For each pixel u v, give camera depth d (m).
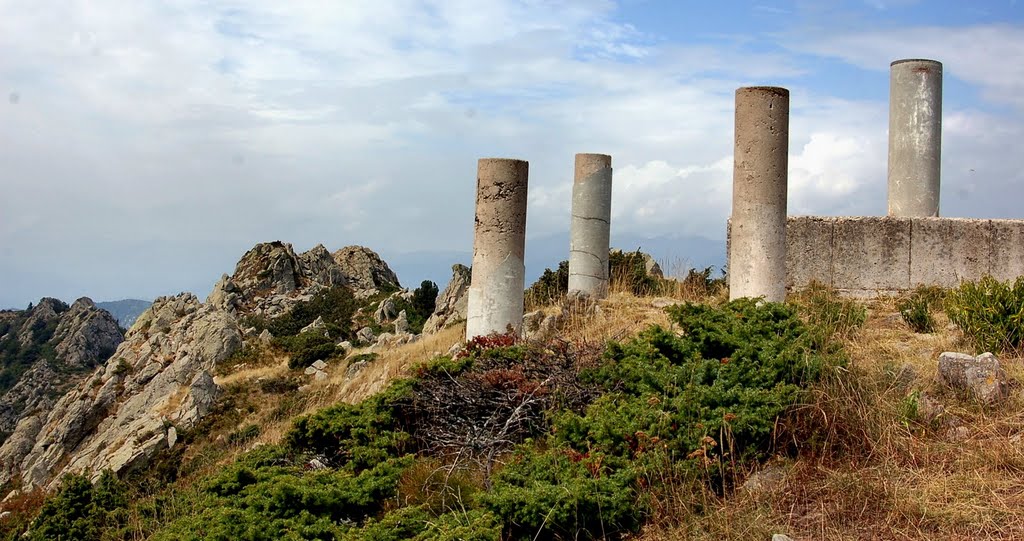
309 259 65.00
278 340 40.78
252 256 64.31
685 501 6.88
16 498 24.25
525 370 10.69
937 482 6.75
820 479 7.02
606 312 15.49
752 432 7.54
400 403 10.34
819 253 14.90
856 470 7.10
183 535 7.21
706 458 7.20
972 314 10.65
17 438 40.06
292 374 36.03
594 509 6.71
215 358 38.88
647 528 6.75
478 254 14.70
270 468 8.70
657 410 7.87
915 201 15.16
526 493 6.75
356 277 65.56
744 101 12.55
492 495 6.84
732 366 8.62
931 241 14.58
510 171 14.58
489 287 14.52
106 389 37.72
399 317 47.56
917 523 6.20
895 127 15.45
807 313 12.15
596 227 17.20
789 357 8.52
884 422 7.68
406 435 9.64
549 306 18.16
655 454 7.28
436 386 10.48
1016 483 6.66
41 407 41.75
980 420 7.91
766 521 6.41
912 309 12.27
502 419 9.67
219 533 7.02
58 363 75.44
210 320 41.16
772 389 8.14
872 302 14.33
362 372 28.31
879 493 6.60
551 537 6.73
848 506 6.54
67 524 12.22
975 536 5.98
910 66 15.18
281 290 60.56
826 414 7.70
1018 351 10.04
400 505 7.72
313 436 10.19
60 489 13.02
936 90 15.18
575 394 9.54
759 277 12.36
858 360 9.55
